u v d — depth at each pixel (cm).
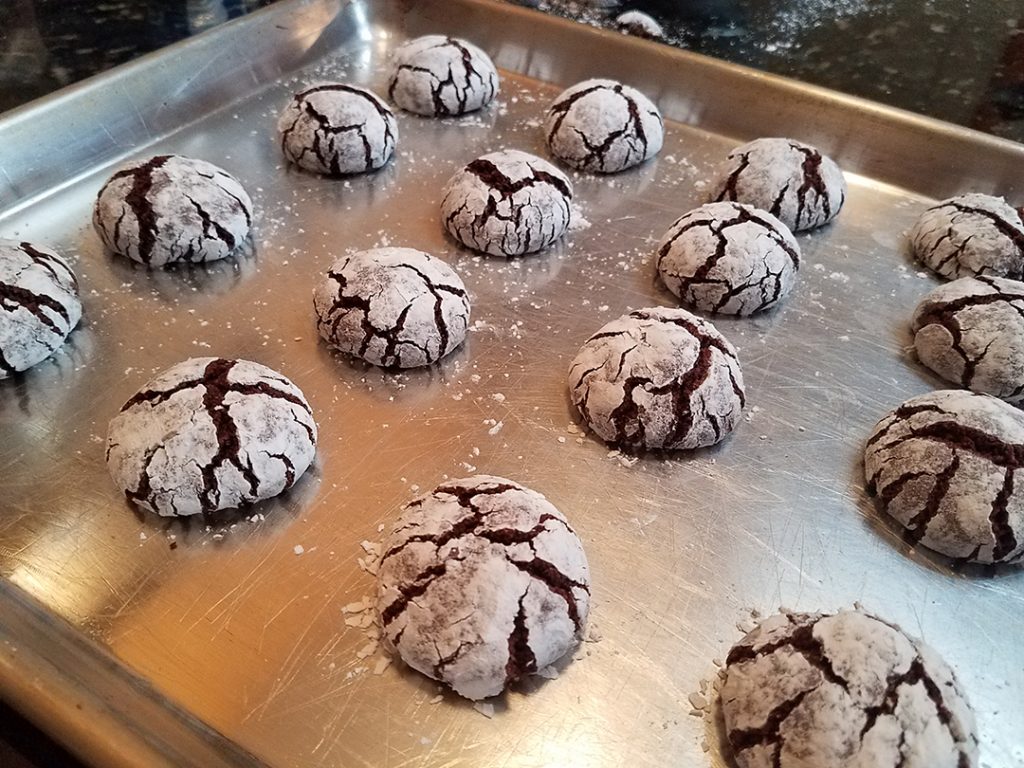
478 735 15
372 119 28
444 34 35
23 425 20
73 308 22
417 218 27
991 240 25
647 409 20
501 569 15
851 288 26
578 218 27
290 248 26
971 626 17
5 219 26
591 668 16
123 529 18
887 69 34
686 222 25
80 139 27
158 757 13
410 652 15
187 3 37
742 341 24
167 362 22
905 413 20
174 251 24
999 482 18
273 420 18
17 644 14
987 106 32
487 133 31
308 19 33
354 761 15
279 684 16
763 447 21
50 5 36
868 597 18
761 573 18
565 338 23
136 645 16
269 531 18
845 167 30
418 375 22
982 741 16
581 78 33
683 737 15
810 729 13
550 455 20
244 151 29
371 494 19
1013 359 21
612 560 18
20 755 16
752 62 34
